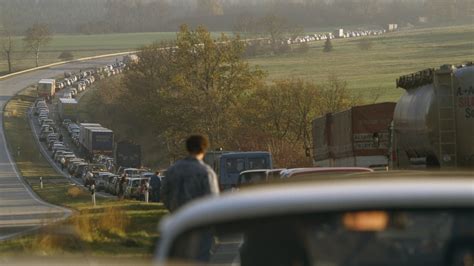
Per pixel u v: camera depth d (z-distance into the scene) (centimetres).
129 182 13838
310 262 1213
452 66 6212
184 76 19625
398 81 7462
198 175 3003
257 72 19875
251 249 1268
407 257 1192
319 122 11569
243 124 19062
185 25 19825
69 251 2314
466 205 1180
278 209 1210
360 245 1202
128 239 4953
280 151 16238
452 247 1188
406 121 6894
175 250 1238
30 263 1398
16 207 11644
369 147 9469
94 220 5391
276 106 18788
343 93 19175
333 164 10688
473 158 6112
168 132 19738
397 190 1217
